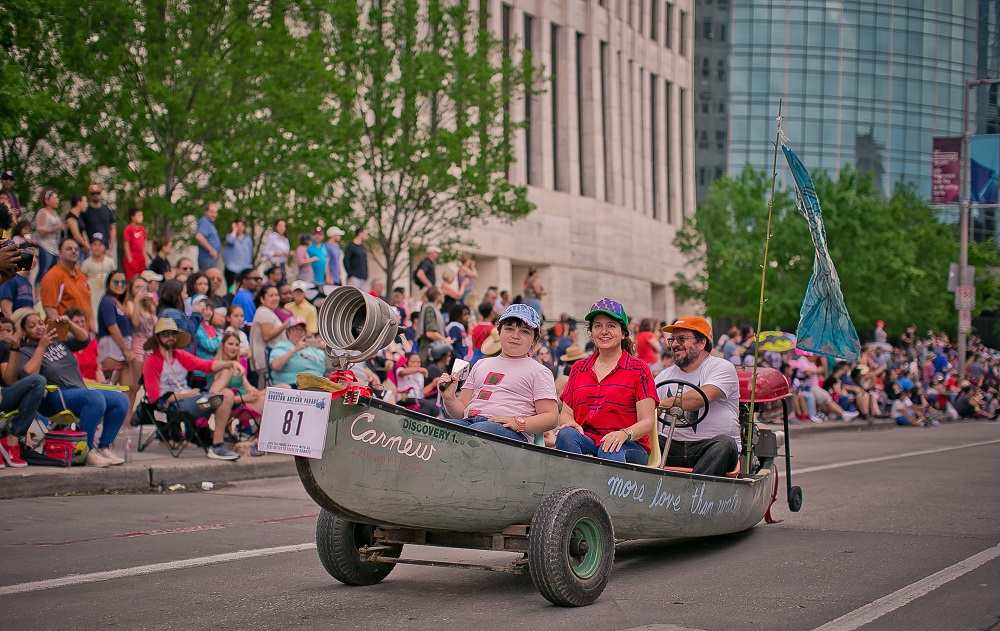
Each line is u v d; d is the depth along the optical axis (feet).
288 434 18.31
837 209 168.35
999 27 280.31
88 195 57.98
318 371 46.75
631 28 182.09
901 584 22.26
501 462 19.67
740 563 24.62
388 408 18.63
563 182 160.97
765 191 176.45
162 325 42.65
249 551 25.94
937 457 54.29
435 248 93.61
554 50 160.04
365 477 18.65
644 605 20.20
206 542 27.22
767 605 20.22
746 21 260.01
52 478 36.11
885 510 33.63
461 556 25.68
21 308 41.73
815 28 261.85
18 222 48.65
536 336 23.17
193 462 40.65
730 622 18.84
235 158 63.05
